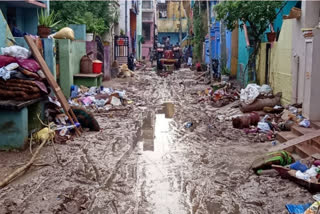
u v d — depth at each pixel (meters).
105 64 23.70
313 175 6.52
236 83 19.67
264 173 7.10
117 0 31.08
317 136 8.46
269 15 14.53
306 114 9.79
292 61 11.73
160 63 35.19
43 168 7.47
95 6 24.52
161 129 11.09
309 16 10.96
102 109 13.91
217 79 23.41
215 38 28.14
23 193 6.24
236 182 6.80
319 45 9.34
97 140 9.68
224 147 9.09
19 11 16.48
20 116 8.41
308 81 9.65
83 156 8.30
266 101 12.53
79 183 6.73
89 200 6.03
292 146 8.37
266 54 14.67
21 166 7.55
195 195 6.27
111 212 5.64
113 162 7.92
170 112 13.82
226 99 14.93
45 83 10.09
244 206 5.84
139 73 31.83
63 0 22.02
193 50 39.97
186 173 7.30
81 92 16.17
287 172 6.72
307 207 5.62
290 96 11.92
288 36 12.20
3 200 5.97
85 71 17.98
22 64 9.18
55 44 14.23
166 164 7.84
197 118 12.61
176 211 5.70
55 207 5.72
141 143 9.52
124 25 35.62
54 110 10.51
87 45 20.19
